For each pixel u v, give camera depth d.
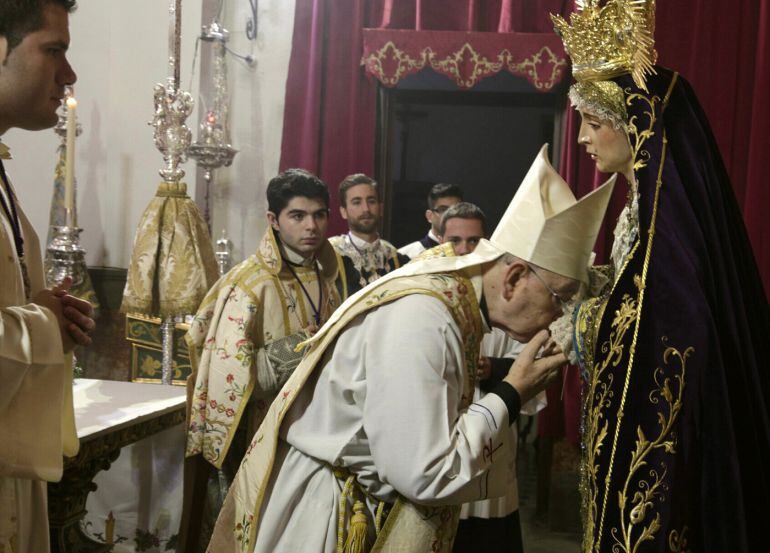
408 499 1.59
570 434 4.20
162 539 3.42
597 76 1.60
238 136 4.70
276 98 4.69
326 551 1.61
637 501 1.42
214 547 1.82
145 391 3.10
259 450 1.77
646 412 1.43
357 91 4.52
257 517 1.70
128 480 3.46
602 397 1.49
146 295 3.72
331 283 3.03
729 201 1.61
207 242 3.87
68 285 1.74
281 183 2.87
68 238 3.72
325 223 2.90
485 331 1.65
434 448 1.45
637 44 1.57
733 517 1.39
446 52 4.38
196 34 4.48
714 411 1.41
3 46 1.59
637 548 1.41
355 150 4.54
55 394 1.59
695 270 1.45
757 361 1.55
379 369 1.52
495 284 1.62
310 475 1.67
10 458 1.53
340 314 1.67
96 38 4.43
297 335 2.75
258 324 2.80
